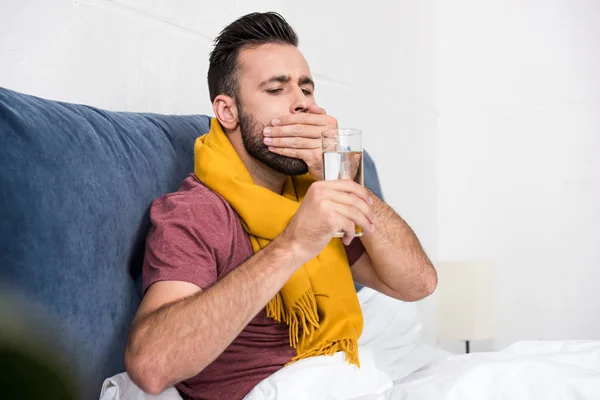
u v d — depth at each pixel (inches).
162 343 37.5
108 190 43.6
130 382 41.5
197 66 75.6
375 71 122.2
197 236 44.3
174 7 71.1
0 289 30.8
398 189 130.6
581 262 142.3
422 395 39.8
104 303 42.1
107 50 61.1
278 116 51.6
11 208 35.1
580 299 142.3
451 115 151.1
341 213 39.8
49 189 37.5
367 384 46.6
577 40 142.5
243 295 39.2
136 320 40.2
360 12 116.8
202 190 49.1
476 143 149.1
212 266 44.2
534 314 144.8
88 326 39.8
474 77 149.3
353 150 41.0
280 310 48.0
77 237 39.4
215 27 78.9
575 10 142.5
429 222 145.9
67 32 55.9
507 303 146.4
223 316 38.5
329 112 106.3
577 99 142.5
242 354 47.1
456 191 150.5
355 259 58.2
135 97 65.3
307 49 99.6
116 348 43.4
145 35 66.5
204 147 51.8
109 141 46.7
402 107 133.3
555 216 144.0
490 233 147.9
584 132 142.1
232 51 53.4
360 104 116.3
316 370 44.1
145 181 49.6
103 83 60.6
